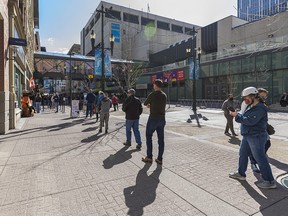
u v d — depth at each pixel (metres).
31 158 5.93
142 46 70.56
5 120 9.48
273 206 3.53
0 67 9.38
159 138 5.62
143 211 3.38
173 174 4.89
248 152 4.50
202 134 9.95
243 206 3.53
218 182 4.46
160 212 3.36
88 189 4.11
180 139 8.68
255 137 4.19
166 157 6.18
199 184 4.36
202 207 3.50
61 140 8.20
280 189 4.14
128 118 7.30
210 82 37.75
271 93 28.17
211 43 46.81
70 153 6.45
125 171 5.05
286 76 26.64
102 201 3.68
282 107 24.55
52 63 47.03
